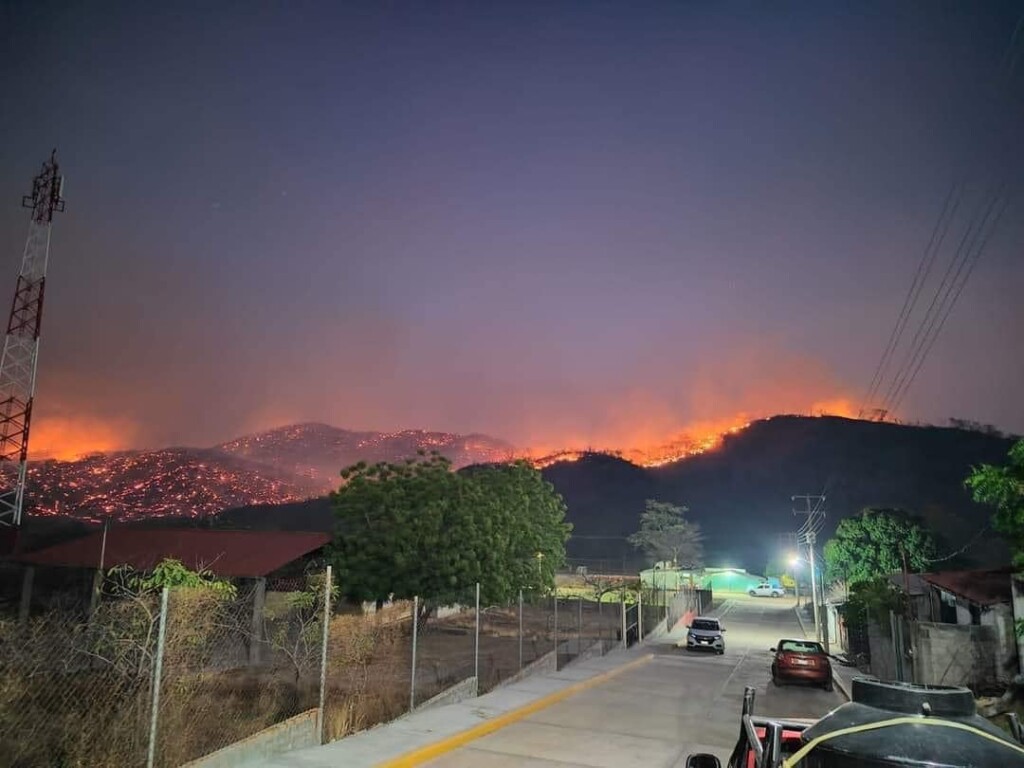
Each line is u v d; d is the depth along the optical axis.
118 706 8.47
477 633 16.16
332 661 14.14
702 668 28.09
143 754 8.02
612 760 11.10
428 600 24.48
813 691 23.33
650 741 12.72
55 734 7.99
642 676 23.75
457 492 26.12
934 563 49.81
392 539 24.36
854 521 52.62
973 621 25.23
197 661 10.73
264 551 25.17
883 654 27.55
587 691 18.73
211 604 11.22
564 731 13.11
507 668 20.72
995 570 27.66
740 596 97.75
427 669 18.75
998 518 14.44
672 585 88.50
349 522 25.77
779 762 4.14
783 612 73.88
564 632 34.28
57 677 8.87
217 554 24.83
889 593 29.59
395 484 25.83
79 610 15.10
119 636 9.27
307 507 139.12
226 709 11.07
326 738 10.80
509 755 10.98
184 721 9.37
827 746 3.89
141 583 14.05
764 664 31.83
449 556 24.33
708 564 145.25
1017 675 19.61
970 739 3.72
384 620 16.72
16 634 8.46
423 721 12.56
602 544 147.38
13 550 33.84
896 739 3.74
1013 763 3.61
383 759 9.72
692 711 16.59
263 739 9.37
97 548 26.16
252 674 15.41
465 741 11.74
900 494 192.12
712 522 195.12
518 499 30.47
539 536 30.38
